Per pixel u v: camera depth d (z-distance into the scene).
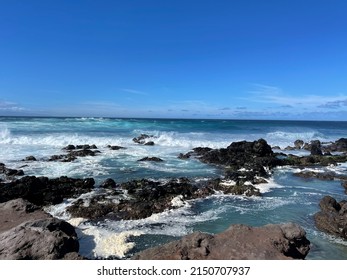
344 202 14.18
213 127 55.06
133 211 12.89
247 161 24.22
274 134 45.81
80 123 53.81
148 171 20.69
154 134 40.06
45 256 7.48
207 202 14.68
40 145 29.94
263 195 16.00
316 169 23.41
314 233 11.44
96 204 13.41
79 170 20.25
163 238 10.70
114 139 34.53
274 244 8.12
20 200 11.12
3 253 7.47
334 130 64.19
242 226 8.85
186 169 21.69
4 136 32.50
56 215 12.53
